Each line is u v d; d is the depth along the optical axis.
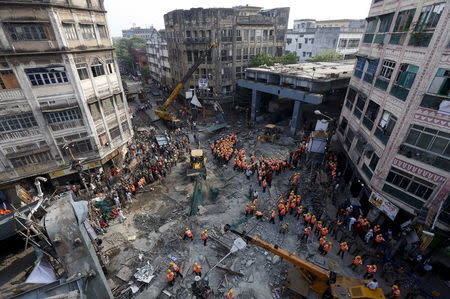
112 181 23.78
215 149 28.47
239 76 44.50
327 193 21.91
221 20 38.56
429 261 15.11
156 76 66.94
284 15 45.22
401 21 15.44
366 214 19.44
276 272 15.08
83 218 10.51
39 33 17.50
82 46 20.11
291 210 19.61
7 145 19.19
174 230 18.27
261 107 43.41
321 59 50.38
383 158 16.25
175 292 14.07
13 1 15.88
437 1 12.28
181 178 24.98
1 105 17.92
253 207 19.38
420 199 14.70
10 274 15.47
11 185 20.47
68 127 21.09
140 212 20.28
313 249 16.61
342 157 25.84
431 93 12.95
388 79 16.52
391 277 14.74
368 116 19.19
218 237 17.58
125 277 14.90
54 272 11.05
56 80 19.25
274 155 29.27
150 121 41.12
